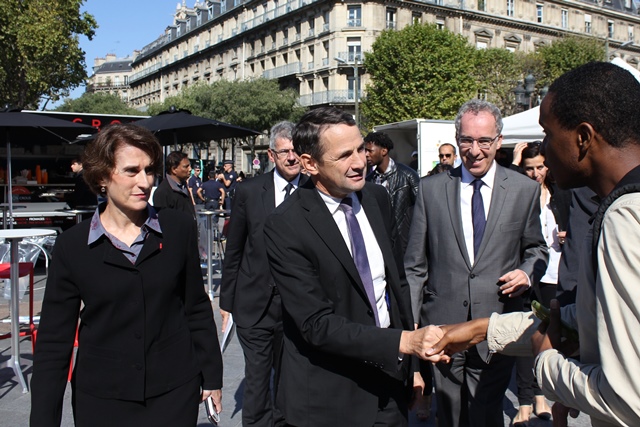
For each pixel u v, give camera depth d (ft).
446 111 110.63
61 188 38.27
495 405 9.63
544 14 184.14
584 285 4.57
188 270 7.34
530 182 9.96
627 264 3.87
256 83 141.90
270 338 11.69
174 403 6.87
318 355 6.85
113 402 6.66
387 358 6.24
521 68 116.06
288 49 176.04
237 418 13.21
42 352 6.75
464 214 9.89
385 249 7.36
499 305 9.62
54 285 6.83
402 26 155.43
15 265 14.74
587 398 4.22
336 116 6.72
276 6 184.85
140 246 6.91
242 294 11.82
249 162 197.77
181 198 22.88
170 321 7.04
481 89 115.75
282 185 12.12
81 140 34.53
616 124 4.35
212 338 7.62
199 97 142.72
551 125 4.74
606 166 4.47
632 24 207.10
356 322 6.88
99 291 6.66
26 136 32.42
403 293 7.95
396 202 18.08
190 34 248.11
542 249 9.97
